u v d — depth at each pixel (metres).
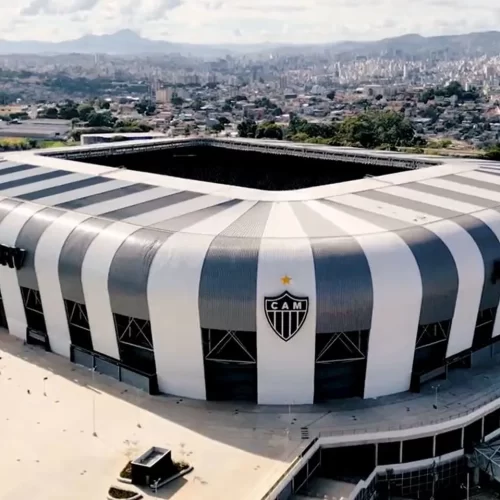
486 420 68.25
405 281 67.31
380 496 63.88
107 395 70.56
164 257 68.31
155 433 63.84
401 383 70.44
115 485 56.44
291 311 65.31
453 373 74.44
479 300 73.44
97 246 73.00
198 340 67.94
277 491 56.25
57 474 57.94
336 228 72.06
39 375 74.75
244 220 74.31
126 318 71.44
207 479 57.25
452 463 65.94
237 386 69.19
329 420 65.50
